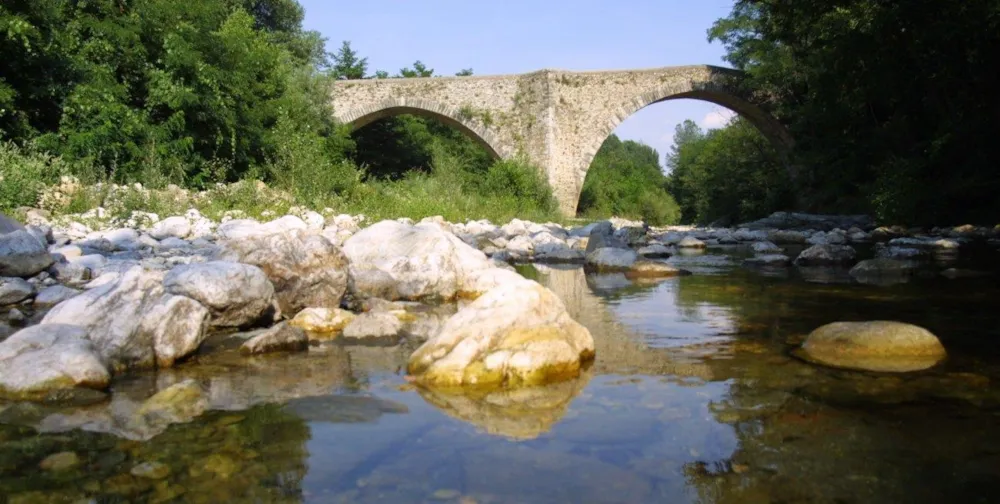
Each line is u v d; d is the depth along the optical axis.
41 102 14.79
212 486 2.12
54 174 12.55
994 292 5.91
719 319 4.87
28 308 5.39
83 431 2.63
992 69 15.22
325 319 4.82
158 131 15.63
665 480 2.13
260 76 22.06
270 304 4.81
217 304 4.45
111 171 14.27
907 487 2.06
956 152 16.47
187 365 3.71
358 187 17.89
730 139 41.75
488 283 6.26
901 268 7.72
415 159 43.12
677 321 4.83
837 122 24.53
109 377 3.30
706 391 3.05
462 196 21.86
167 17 17.64
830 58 17.36
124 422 2.73
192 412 2.86
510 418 2.73
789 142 35.78
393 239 6.90
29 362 3.18
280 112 20.56
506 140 35.88
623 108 36.25
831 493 2.03
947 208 16.27
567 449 2.38
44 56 14.44
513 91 35.75
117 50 16.70
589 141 36.12
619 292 6.46
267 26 39.22
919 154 18.34
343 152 30.39
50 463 2.30
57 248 8.04
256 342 4.00
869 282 6.76
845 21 17.05
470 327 3.53
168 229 10.29
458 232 14.17
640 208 62.72
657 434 2.52
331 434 2.56
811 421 2.63
